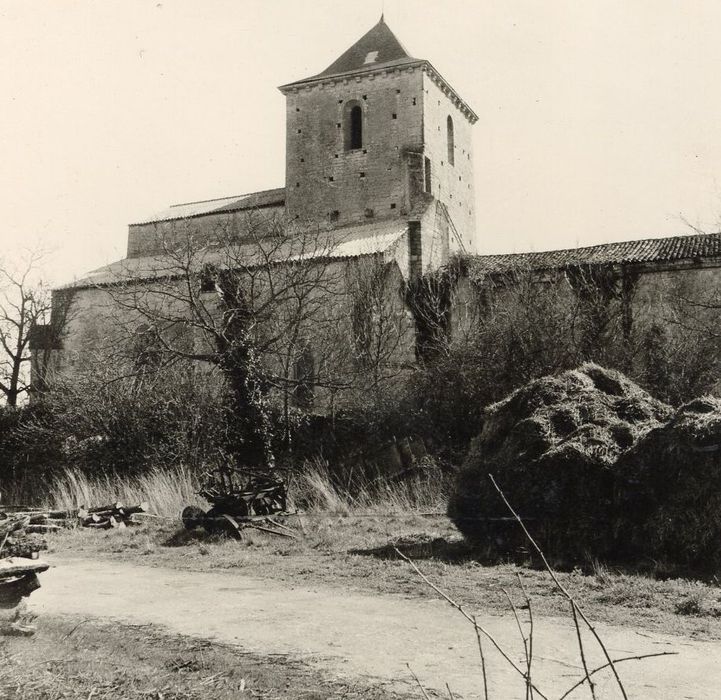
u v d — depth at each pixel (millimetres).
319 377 21656
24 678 4832
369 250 30672
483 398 19859
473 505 10766
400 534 12617
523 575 8758
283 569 9898
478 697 4574
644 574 8586
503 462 10641
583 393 11031
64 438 21516
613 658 5395
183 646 5906
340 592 8219
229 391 20297
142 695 4645
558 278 25812
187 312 29344
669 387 19875
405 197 37500
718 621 6496
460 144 43875
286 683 4926
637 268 28797
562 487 9977
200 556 11453
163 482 18016
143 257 40656
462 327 26734
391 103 38719
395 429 20203
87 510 16625
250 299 20938
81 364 30859
